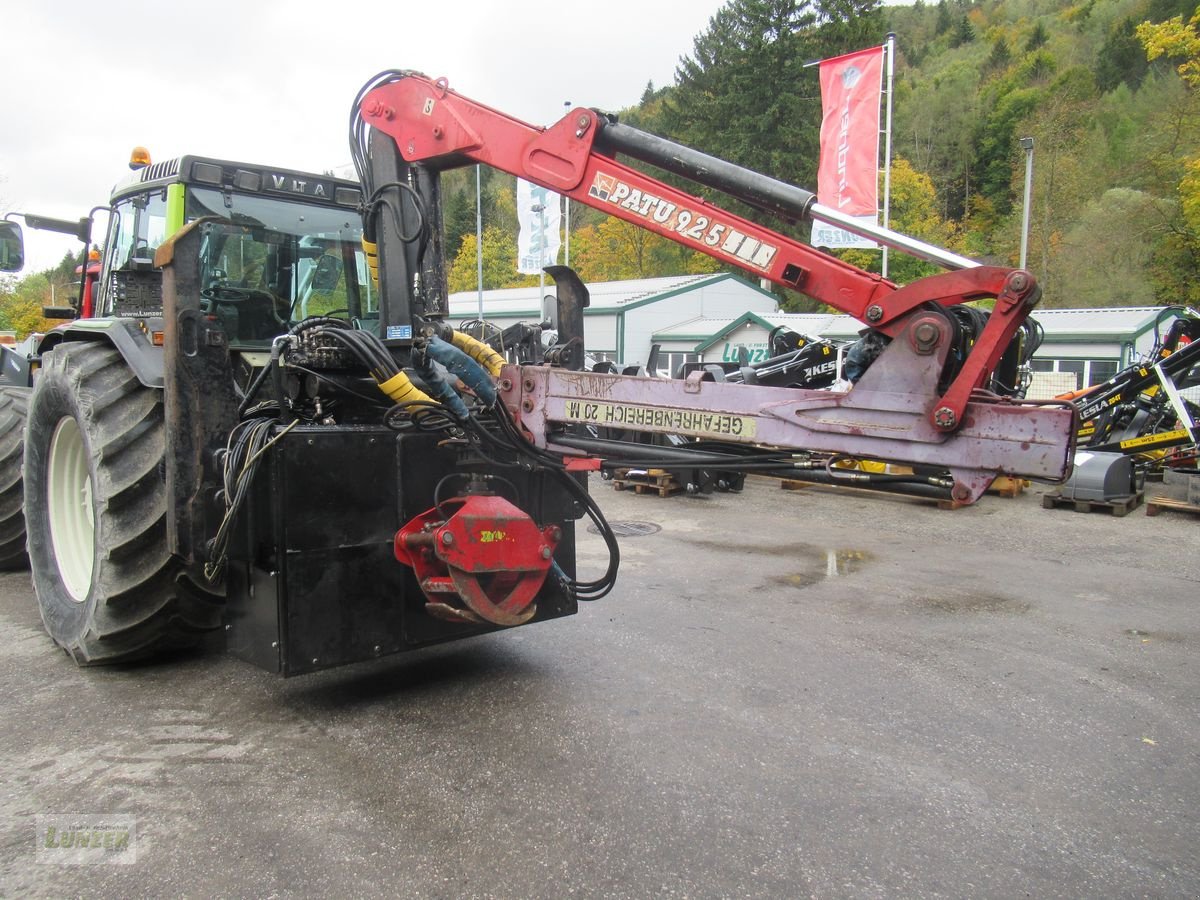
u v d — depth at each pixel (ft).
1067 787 9.43
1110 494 26.81
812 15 114.42
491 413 11.27
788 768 9.68
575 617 15.34
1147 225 96.99
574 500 13.15
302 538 10.04
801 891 7.42
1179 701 11.90
